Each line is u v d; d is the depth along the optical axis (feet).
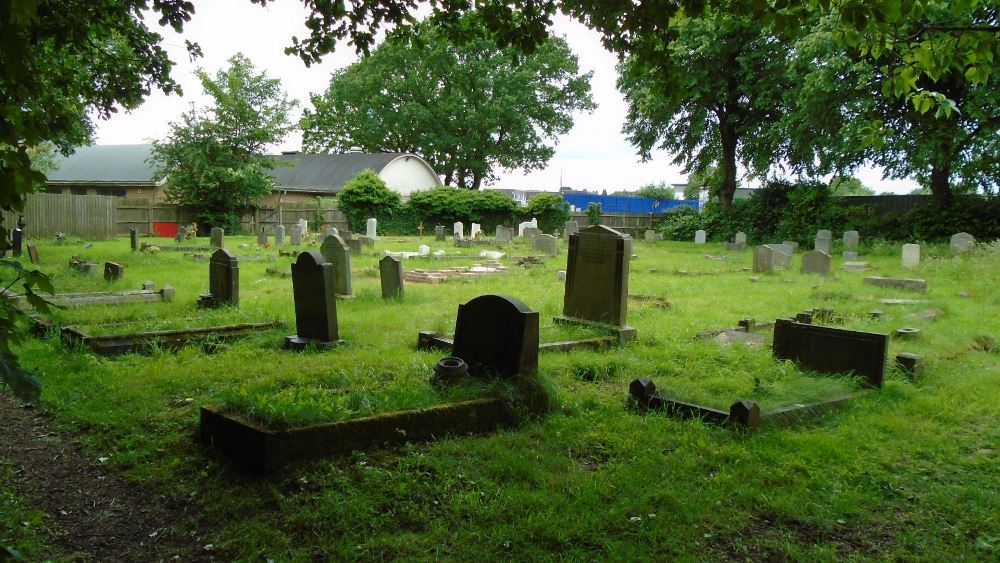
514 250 88.38
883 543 11.65
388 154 153.07
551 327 29.63
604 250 29.09
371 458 14.39
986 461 15.24
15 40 6.80
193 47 27.78
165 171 113.91
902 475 14.46
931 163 81.56
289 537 11.40
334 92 174.60
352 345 25.91
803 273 59.77
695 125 116.88
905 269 61.36
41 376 20.35
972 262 57.93
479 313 19.22
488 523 11.93
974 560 10.93
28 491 13.26
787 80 100.99
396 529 11.72
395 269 39.04
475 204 139.85
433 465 14.12
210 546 11.20
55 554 10.94
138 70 27.61
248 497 12.73
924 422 17.92
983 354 26.78
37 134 9.70
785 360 23.24
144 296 35.70
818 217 107.14
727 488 13.50
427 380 19.40
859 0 12.98
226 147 115.24
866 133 17.26
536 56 159.53
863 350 21.09
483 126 158.10
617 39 17.89
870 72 75.10
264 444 13.32
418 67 159.74
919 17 14.78
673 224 141.38
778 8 13.85
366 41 21.52
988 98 69.26
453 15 20.94
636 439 16.25
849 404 19.34
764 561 10.97
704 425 17.04
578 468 14.53
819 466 14.78
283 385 19.89
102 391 19.26
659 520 12.07
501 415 16.97
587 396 19.84
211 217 115.34
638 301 40.40
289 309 33.96
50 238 91.25
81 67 27.61
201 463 14.26
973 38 15.35
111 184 126.62
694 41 106.32
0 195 7.55
